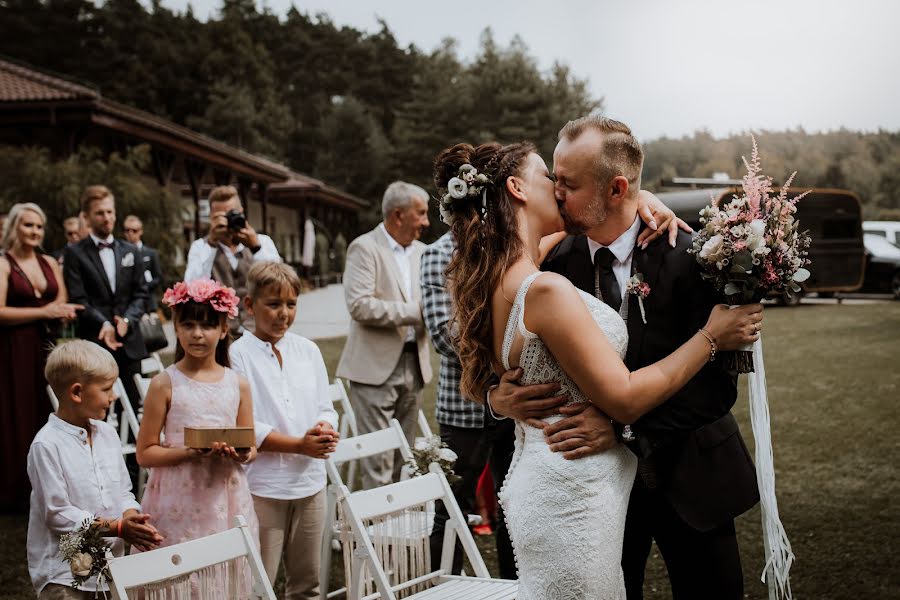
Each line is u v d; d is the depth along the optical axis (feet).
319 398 12.88
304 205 123.95
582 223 7.71
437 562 12.72
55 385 10.60
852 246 67.77
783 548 8.18
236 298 11.55
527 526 7.14
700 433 8.30
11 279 18.51
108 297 19.97
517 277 7.19
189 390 11.24
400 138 207.51
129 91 221.25
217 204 17.42
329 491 11.98
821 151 239.30
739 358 7.62
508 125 190.19
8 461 18.19
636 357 8.51
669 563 8.77
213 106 217.15
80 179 56.75
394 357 16.72
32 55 243.81
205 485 10.81
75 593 10.19
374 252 16.87
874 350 39.06
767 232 7.49
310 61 301.22
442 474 11.69
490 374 7.58
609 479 7.16
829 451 21.25
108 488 10.80
